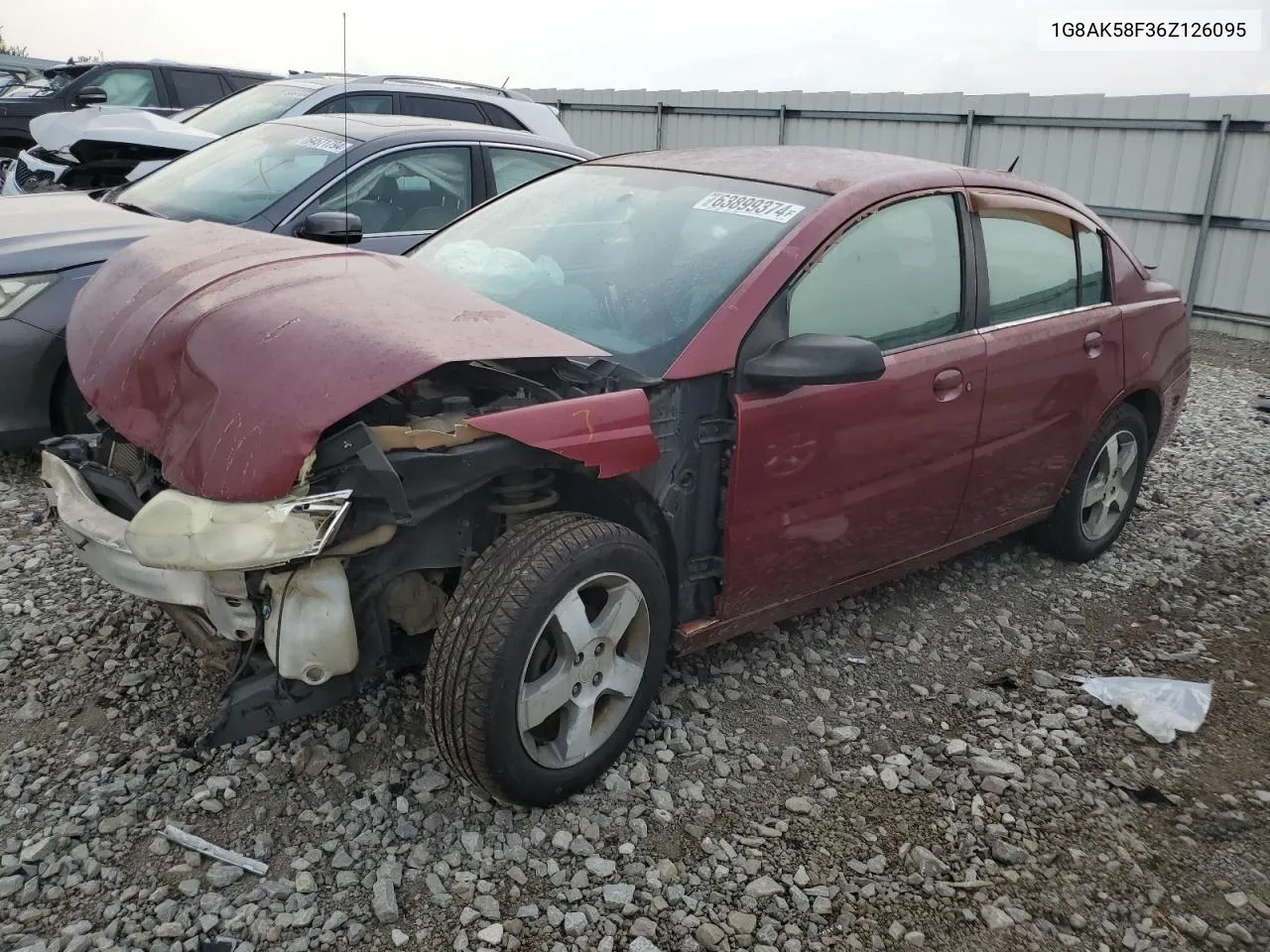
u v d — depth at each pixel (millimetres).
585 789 2812
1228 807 2973
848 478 3225
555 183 4051
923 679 3562
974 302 3645
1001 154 11906
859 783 2953
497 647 2424
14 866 2391
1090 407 4207
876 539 3455
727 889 2508
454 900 2396
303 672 2428
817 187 3369
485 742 2457
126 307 2873
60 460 2834
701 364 2816
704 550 2996
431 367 2279
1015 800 2934
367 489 2332
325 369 2332
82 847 2463
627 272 3238
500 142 6211
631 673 2809
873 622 3945
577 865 2537
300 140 5832
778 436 2969
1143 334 4473
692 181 3641
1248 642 4000
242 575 2400
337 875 2443
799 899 2479
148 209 5527
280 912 2324
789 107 13633
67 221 5008
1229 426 7219
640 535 2926
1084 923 2496
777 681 3457
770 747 3094
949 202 3633
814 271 3119
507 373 2643
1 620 3459
